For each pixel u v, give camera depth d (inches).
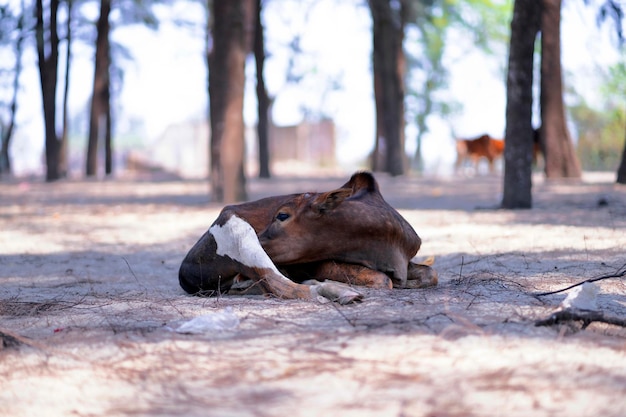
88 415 135.5
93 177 1566.2
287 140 2342.5
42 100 1346.0
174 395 143.3
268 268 235.0
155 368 159.2
